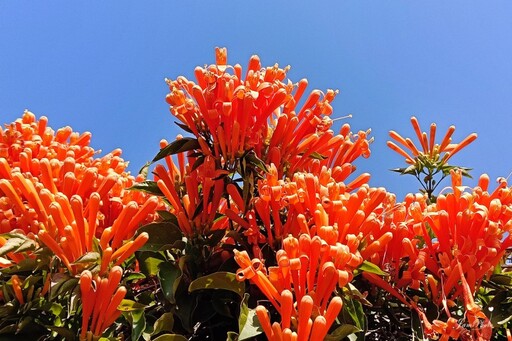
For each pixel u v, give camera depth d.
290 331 0.43
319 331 0.43
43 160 0.56
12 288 0.54
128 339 0.56
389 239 0.55
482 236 0.56
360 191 0.53
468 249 0.55
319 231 0.50
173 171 0.65
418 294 0.59
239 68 0.61
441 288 0.57
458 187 0.58
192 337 0.58
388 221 0.58
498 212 0.56
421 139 0.90
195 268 0.59
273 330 0.45
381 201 0.56
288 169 0.63
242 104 0.58
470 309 0.50
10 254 0.55
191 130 0.61
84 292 0.48
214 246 0.61
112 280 0.48
